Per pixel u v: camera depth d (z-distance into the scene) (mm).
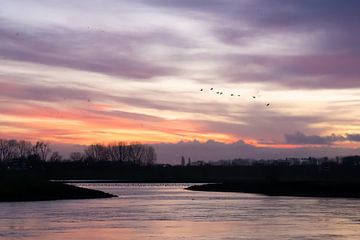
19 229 49781
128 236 45781
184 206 79500
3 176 110625
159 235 46281
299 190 131000
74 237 44969
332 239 44031
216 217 61500
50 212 67750
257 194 125438
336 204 85625
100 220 57750
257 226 52562
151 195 117625
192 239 44031
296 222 56094
